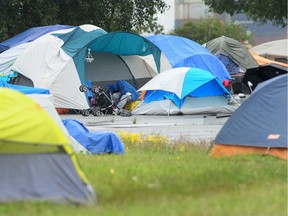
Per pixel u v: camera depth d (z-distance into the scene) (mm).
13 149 22812
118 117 65438
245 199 22141
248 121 34094
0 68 75562
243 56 93250
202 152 38000
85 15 97875
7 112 23109
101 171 27750
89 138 38188
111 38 74375
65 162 23297
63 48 70688
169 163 30828
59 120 37719
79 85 68438
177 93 65938
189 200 22344
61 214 20328
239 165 29922
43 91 52000
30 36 82125
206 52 79125
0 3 91438
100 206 21938
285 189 23781
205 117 64000
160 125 57344
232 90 76312
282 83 33844
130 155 36281
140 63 82938
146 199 22609
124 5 98812
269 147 32969
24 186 22484
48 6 93375
